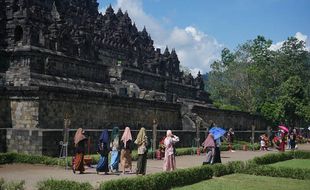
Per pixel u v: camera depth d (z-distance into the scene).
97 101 40.53
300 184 23.41
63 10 60.25
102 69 54.09
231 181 24.17
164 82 75.12
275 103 85.62
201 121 56.97
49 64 44.97
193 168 23.81
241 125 74.50
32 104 34.22
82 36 53.06
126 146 25.84
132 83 61.81
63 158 28.81
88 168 27.47
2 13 46.62
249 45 98.88
